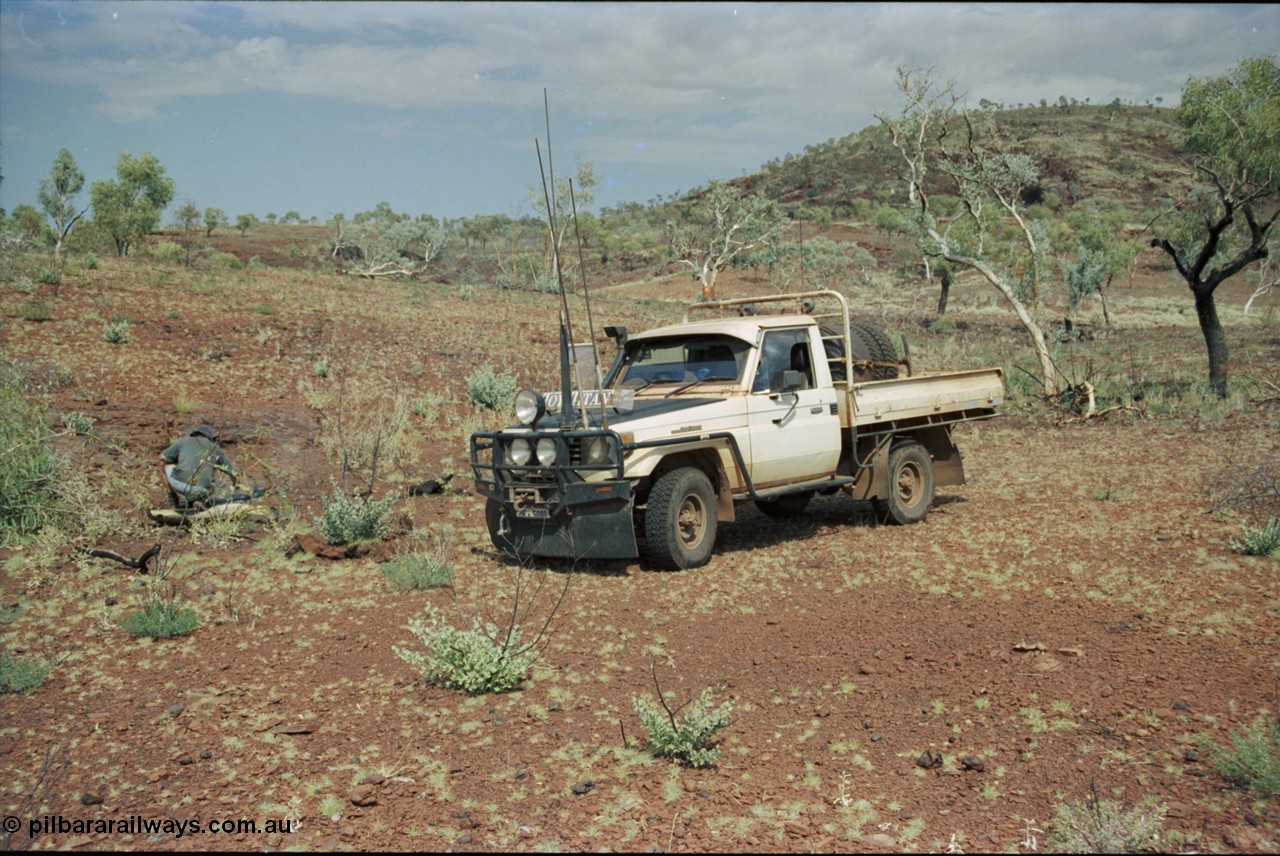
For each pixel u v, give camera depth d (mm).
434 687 5324
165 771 4180
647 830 3613
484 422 15234
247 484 10094
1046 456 13586
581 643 6074
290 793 3986
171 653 5871
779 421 8594
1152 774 3857
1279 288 65000
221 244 81500
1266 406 16453
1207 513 8953
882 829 3557
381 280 39031
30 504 8680
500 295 35688
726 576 7656
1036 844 3363
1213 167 18375
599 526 7578
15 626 6293
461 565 8008
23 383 12641
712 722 4312
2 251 21328
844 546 8617
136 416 12656
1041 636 5754
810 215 114688
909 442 9805
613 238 100938
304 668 5637
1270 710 4383
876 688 5113
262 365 17047
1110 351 31812
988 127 20016
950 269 50188
